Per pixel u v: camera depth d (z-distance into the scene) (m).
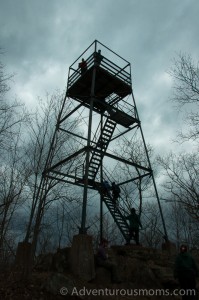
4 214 17.78
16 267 12.65
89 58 19.16
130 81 20.14
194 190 15.76
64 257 13.37
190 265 10.84
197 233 22.67
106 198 18.02
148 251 15.63
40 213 17.12
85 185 14.28
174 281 13.30
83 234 13.15
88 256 12.78
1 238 16.98
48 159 17.78
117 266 13.31
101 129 19.14
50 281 10.68
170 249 16.75
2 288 10.34
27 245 14.94
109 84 19.80
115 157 16.56
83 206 13.78
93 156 18.58
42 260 14.20
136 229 16.64
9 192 18.73
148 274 13.51
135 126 19.28
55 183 17.95
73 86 19.75
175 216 33.22
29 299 9.84
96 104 20.58
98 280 12.52
